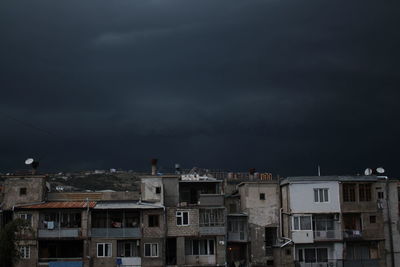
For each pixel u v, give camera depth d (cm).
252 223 8000
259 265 7844
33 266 7169
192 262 7575
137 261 7381
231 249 8062
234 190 9031
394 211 8125
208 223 7644
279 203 8138
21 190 7612
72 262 7244
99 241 7388
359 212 7944
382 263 7850
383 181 8194
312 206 7888
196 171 9731
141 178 7912
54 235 7294
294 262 7738
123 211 7600
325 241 7794
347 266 7725
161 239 7469
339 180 7981
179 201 8188
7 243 6475
